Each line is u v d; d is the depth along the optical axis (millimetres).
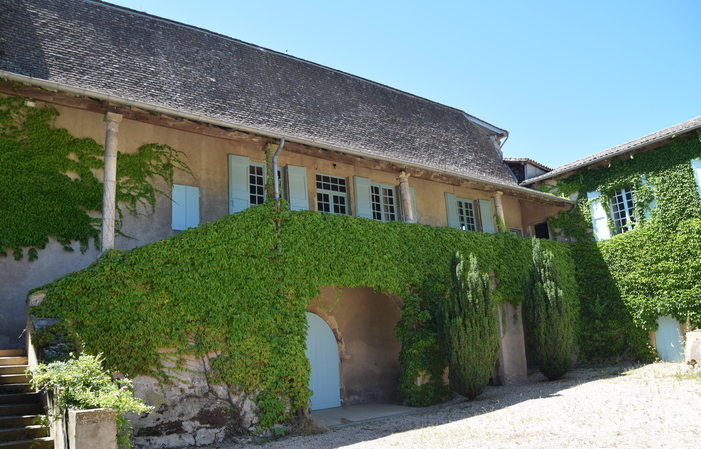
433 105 20125
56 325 8109
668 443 6746
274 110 13859
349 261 12102
